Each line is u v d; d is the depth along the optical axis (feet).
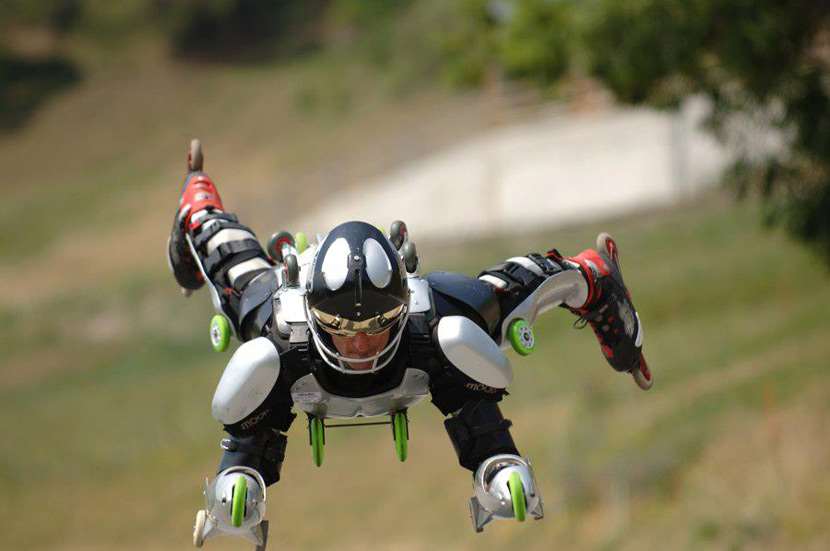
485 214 519.60
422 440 339.98
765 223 207.41
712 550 209.87
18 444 400.47
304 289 49.49
